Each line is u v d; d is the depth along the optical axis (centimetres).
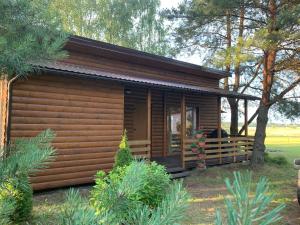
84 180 893
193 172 1160
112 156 972
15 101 760
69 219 72
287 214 652
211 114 1700
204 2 1276
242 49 1084
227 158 1467
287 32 1034
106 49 1182
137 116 1339
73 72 802
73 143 873
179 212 74
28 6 245
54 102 838
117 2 2769
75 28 2655
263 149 1370
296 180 1101
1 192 108
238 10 1245
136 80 975
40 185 791
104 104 961
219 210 60
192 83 1617
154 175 429
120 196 86
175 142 1486
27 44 206
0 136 754
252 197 53
